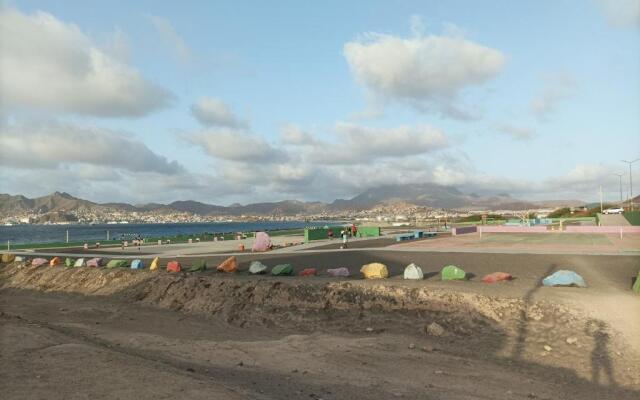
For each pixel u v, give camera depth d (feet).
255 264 92.32
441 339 50.55
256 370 35.65
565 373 39.34
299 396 28.81
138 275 94.63
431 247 136.05
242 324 63.57
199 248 174.19
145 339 46.29
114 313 72.38
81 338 43.19
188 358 38.32
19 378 27.68
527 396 32.55
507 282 69.67
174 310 74.08
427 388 32.96
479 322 53.98
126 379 27.91
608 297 58.03
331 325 59.21
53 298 93.25
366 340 47.91
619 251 110.22
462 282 70.74
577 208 516.32
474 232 226.58
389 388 32.35
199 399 24.81
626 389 35.27
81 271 106.01
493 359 43.70
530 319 53.11
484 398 31.35
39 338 38.65
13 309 78.38
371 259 107.96
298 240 208.13
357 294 64.69
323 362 39.04
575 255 101.65
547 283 66.33
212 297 73.67
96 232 620.49
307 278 80.69
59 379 27.68
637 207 458.09
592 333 47.67
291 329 59.57
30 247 198.49
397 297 61.93
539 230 214.07
